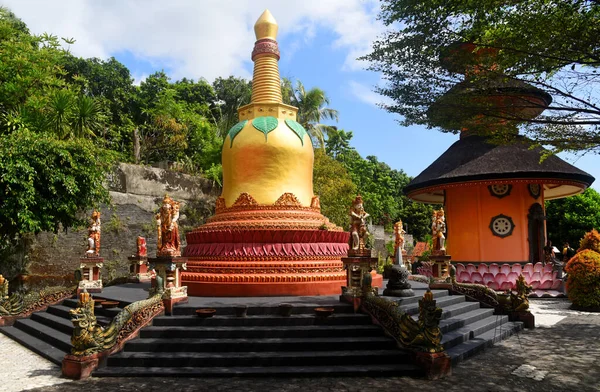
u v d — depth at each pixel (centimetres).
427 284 2034
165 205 1318
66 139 2020
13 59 2056
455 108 1130
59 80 2255
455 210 2747
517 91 1084
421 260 3098
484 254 2600
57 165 1755
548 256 2602
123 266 2544
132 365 1036
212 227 1700
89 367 1004
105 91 3591
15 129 1936
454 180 2506
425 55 1077
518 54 1007
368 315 1204
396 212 5828
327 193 3073
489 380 975
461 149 2702
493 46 1025
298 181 1809
